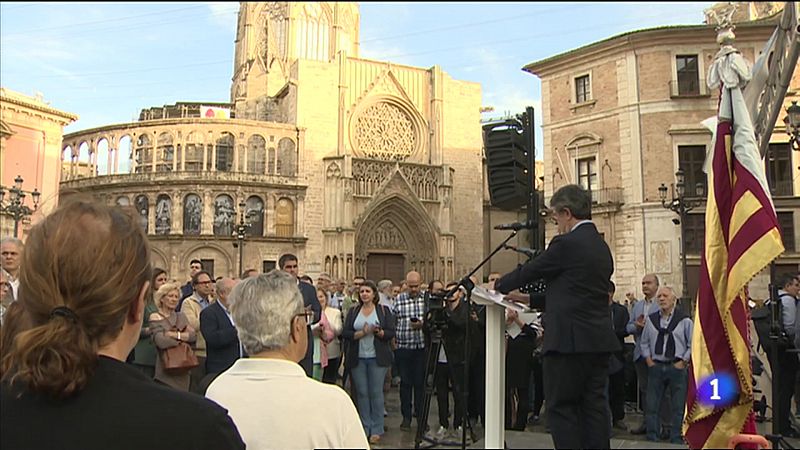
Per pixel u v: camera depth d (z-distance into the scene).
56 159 35.31
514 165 7.15
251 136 44.09
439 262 46.19
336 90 46.22
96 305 1.62
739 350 5.32
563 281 5.33
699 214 28.97
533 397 11.34
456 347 10.03
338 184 44.28
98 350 1.68
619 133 31.69
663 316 9.70
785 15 6.81
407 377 10.97
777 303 6.86
